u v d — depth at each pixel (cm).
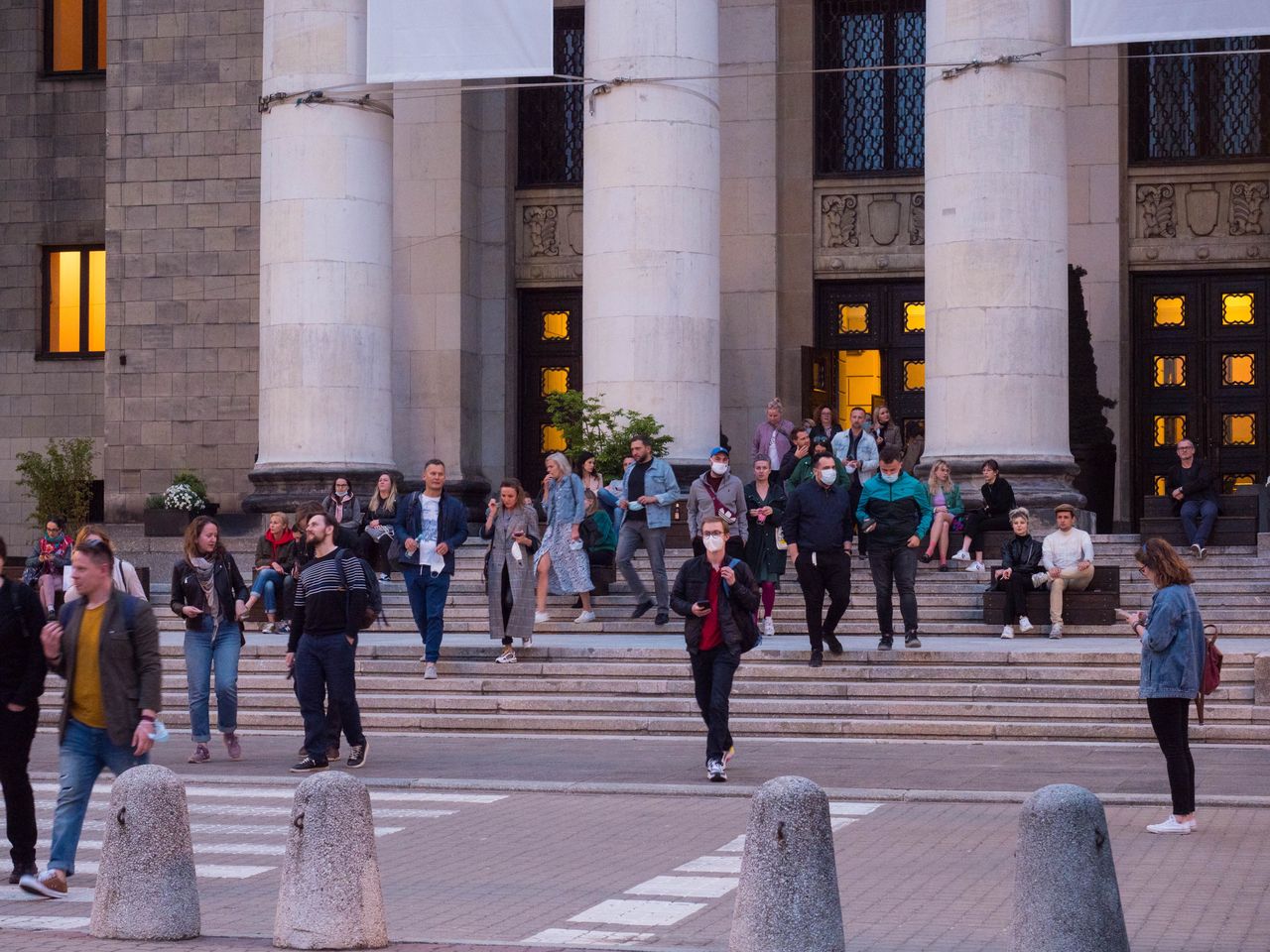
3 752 1819
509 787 2516
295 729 3275
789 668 3231
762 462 3741
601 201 4606
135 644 1833
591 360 4625
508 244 5744
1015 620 3650
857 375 5628
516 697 3219
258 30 5816
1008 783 2472
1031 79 4353
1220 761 2680
